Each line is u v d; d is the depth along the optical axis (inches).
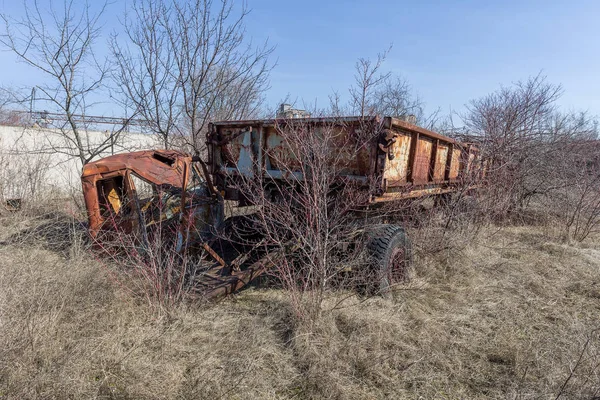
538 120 326.6
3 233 234.1
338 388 106.1
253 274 154.9
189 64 320.5
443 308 160.7
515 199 324.5
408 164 180.7
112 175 179.0
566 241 273.7
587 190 284.7
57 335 120.4
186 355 121.0
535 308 167.2
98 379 106.7
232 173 201.6
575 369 113.1
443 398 107.1
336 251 158.9
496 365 124.8
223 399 101.4
